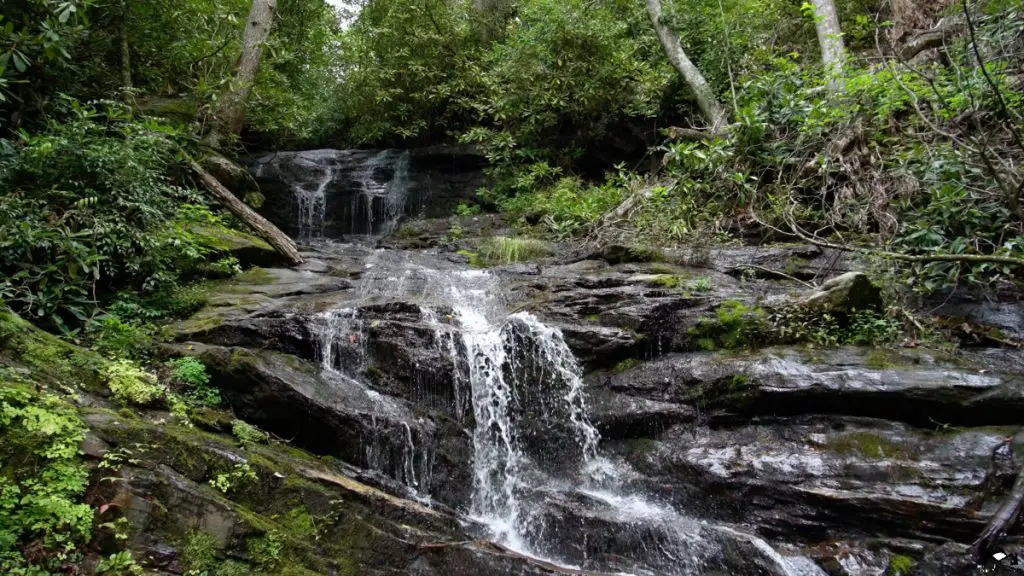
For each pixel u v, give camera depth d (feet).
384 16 48.11
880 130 25.77
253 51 36.96
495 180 42.88
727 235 26.96
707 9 39.58
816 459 15.62
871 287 19.02
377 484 15.74
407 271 26.91
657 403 18.24
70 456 11.57
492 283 25.44
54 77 25.32
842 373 16.58
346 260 29.50
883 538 14.19
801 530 14.97
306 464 14.83
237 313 19.63
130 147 21.42
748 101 28.55
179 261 22.02
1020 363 17.15
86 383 14.34
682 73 38.50
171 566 11.33
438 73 46.16
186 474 12.75
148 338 17.54
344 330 19.47
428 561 13.16
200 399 15.84
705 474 16.24
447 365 18.88
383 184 44.09
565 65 40.93
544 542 15.66
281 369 16.99
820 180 26.35
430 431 17.49
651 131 42.32
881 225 22.67
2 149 18.97
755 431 17.08
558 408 19.04
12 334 14.29
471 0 51.70
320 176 42.98
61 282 17.54
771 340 19.04
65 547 10.70
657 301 20.61
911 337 18.69
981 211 20.15
